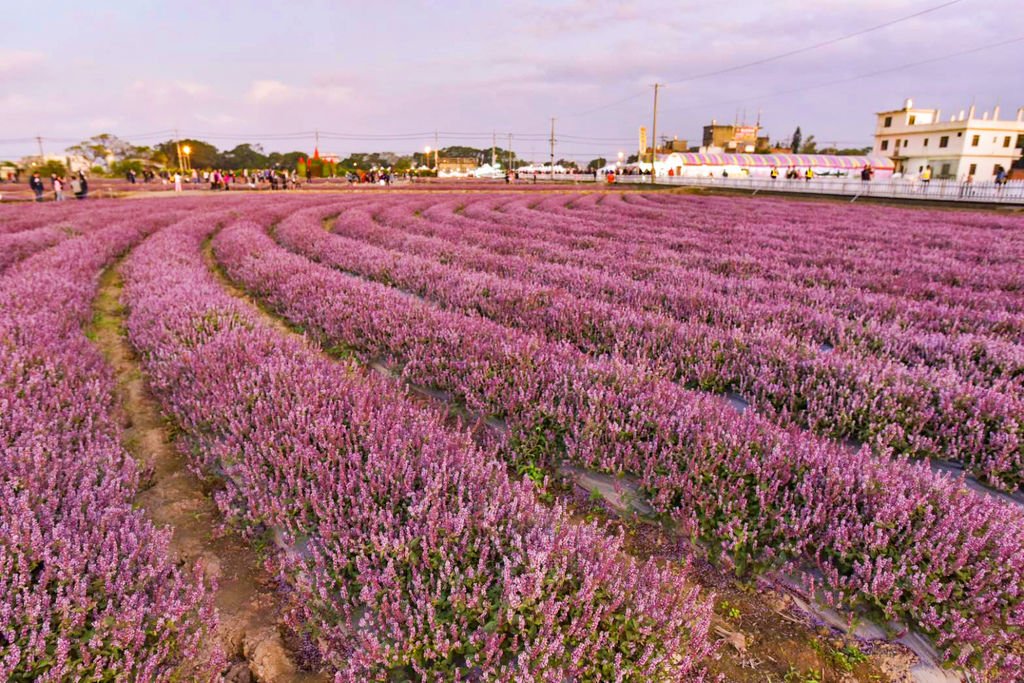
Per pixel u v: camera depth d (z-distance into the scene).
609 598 2.48
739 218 22.78
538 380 4.88
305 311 7.77
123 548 2.53
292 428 3.68
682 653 2.40
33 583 2.40
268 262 10.66
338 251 12.71
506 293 8.04
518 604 2.27
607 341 6.43
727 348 5.97
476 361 5.30
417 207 27.56
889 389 4.74
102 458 3.53
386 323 6.60
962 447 4.28
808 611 2.97
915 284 9.60
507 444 4.32
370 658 2.25
